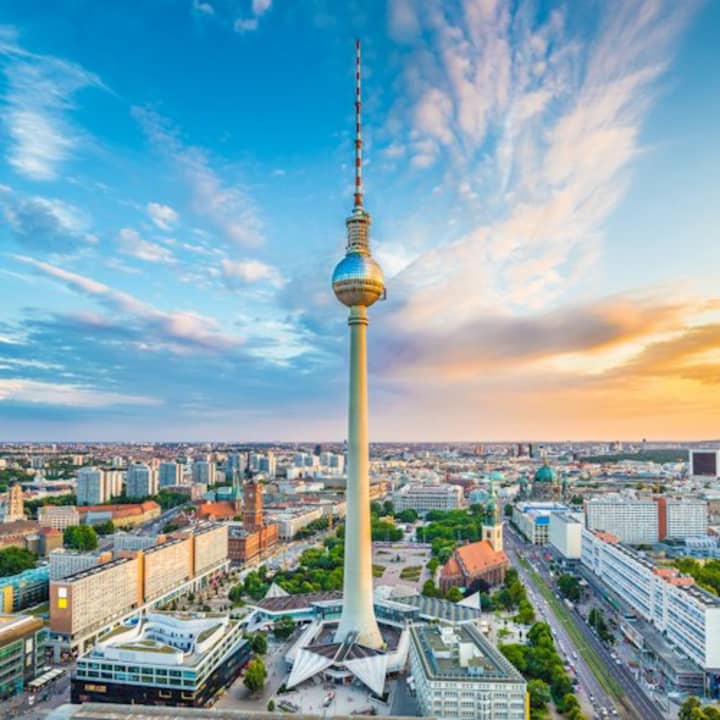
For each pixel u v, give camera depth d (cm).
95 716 18912
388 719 18662
